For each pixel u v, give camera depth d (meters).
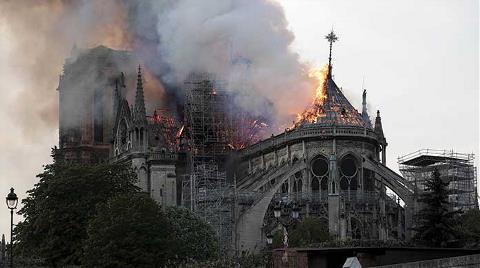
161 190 189.12
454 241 142.75
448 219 146.75
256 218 173.62
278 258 79.44
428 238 145.62
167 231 129.88
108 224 126.31
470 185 194.38
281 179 181.62
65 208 138.00
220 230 170.88
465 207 192.25
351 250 78.88
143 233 126.06
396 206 185.00
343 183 186.00
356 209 179.38
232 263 116.00
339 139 186.38
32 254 143.88
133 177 150.38
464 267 64.50
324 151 186.62
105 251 123.94
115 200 129.12
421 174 196.38
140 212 127.12
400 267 63.41
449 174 193.62
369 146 188.88
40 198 142.50
